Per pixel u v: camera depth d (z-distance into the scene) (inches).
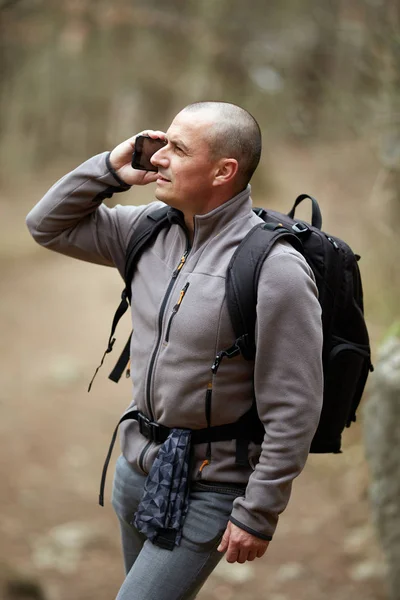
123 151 201.6
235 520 181.5
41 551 443.2
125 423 204.2
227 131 184.5
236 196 189.0
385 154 456.8
